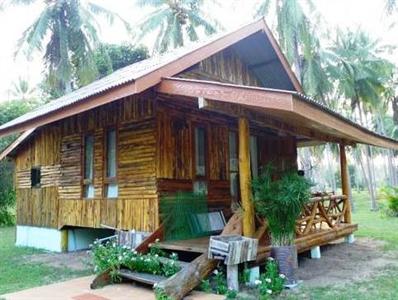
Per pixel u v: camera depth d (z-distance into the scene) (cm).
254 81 941
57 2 1655
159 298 433
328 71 2061
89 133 793
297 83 962
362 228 1200
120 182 698
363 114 2792
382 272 604
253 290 494
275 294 481
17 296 483
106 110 748
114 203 708
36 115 672
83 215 781
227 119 809
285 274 516
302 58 1914
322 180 3206
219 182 769
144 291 499
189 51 605
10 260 766
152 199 637
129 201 678
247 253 491
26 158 1010
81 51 1683
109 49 1959
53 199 888
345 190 931
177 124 689
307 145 1105
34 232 955
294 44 1781
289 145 985
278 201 512
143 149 663
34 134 976
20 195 1024
